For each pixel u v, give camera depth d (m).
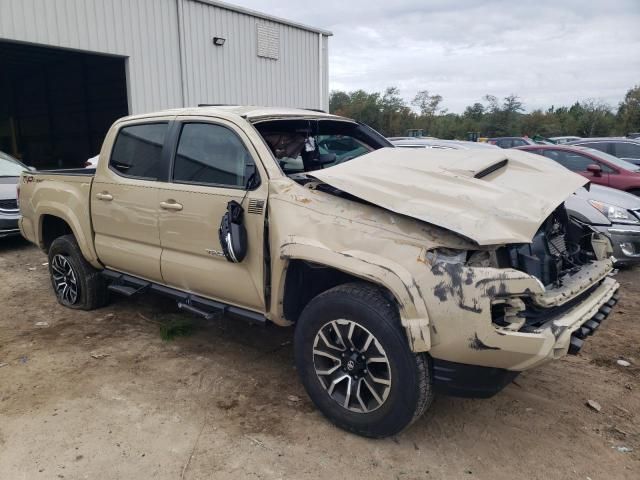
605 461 2.96
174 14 13.85
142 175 4.30
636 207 6.66
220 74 15.21
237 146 3.67
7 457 2.95
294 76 17.77
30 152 26.72
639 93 53.72
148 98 13.46
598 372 4.02
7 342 4.52
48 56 19.55
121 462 2.91
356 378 3.06
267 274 3.43
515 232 2.75
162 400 3.57
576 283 3.17
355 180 3.16
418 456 2.98
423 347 2.69
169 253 4.06
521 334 2.64
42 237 5.52
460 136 60.75
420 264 2.75
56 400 3.56
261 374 3.96
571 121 56.78
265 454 2.98
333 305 3.04
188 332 4.72
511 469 2.88
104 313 5.22
